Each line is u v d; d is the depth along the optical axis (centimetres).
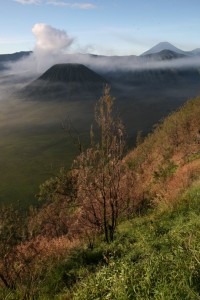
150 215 1416
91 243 1162
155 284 573
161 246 781
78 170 1148
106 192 1131
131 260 770
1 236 1132
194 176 1812
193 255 607
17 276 962
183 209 1182
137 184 2142
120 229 1281
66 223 1975
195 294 506
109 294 613
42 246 1381
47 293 839
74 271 920
